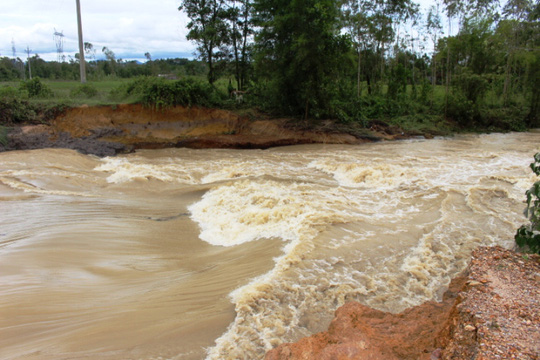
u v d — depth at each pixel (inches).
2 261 258.8
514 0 1251.8
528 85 1284.4
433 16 1330.0
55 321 192.2
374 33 1213.7
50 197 428.8
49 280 238.8
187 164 649.6
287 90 951.0
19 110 790.5
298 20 837.8
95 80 1749.5
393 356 145.1
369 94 1246.3
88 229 332.2
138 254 291.9
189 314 195.9
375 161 635.5
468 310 141.4
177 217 390.0
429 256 269.0
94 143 769.6
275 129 909.2
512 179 477.7
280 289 217.8
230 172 563.8
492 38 1211.2
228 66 1051.9
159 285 235.9
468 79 1139.9
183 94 908.0
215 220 369.4
